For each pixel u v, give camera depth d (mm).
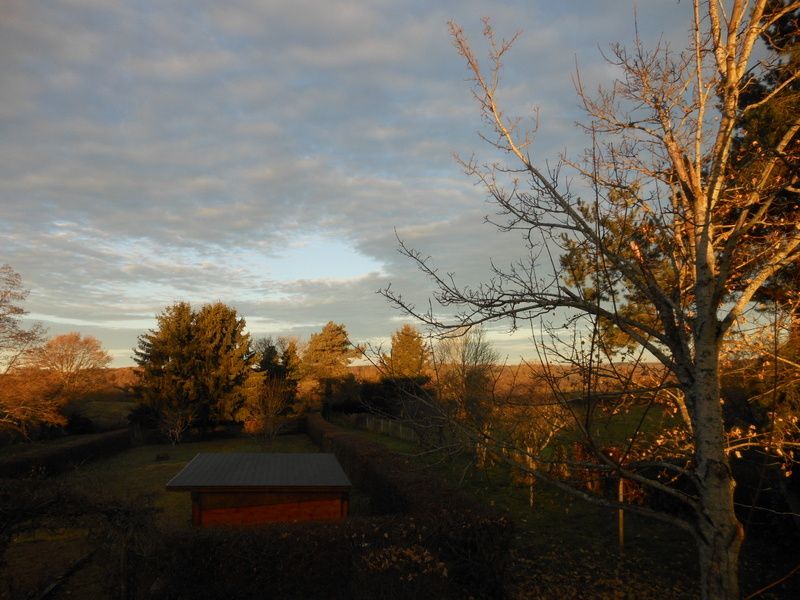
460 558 8883
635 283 4488
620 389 4973
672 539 11938
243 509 13469
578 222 4488
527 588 9477
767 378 6859
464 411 4406
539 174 4781
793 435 6914
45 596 7562
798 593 8820
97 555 8445
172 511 16422
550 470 4516
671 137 4875
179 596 8781
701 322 4070
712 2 4465
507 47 5023
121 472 25281
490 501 14336
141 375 40844
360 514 15469
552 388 3939
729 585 3518
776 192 3959
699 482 3799
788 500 8727
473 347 14102
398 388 4734
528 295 4699
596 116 5387
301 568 9078
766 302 7012
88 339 48844
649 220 5293
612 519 13359
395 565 7387
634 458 6414
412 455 4543
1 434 34719
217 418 41281
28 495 7516
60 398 36094
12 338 28859
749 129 6039
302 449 35156
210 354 41031
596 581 9766
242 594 8930
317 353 48500
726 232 5246
